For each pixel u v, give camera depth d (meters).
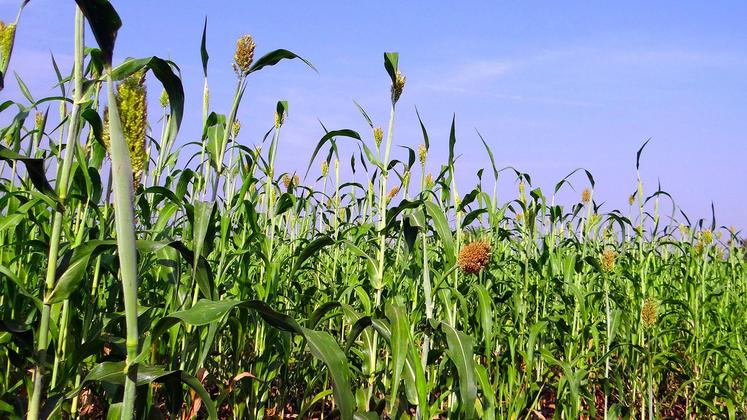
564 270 6.34
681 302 6.84
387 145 5.21
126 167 2.10
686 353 6.99
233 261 5.39
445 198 6.29
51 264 2.63
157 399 5.04
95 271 3.55
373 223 6.43
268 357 4.88
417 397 4.00
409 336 3.69
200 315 2.60
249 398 4.74
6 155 2.49
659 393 7.70
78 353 2.96
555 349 6.74
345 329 7.04
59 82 4.24
